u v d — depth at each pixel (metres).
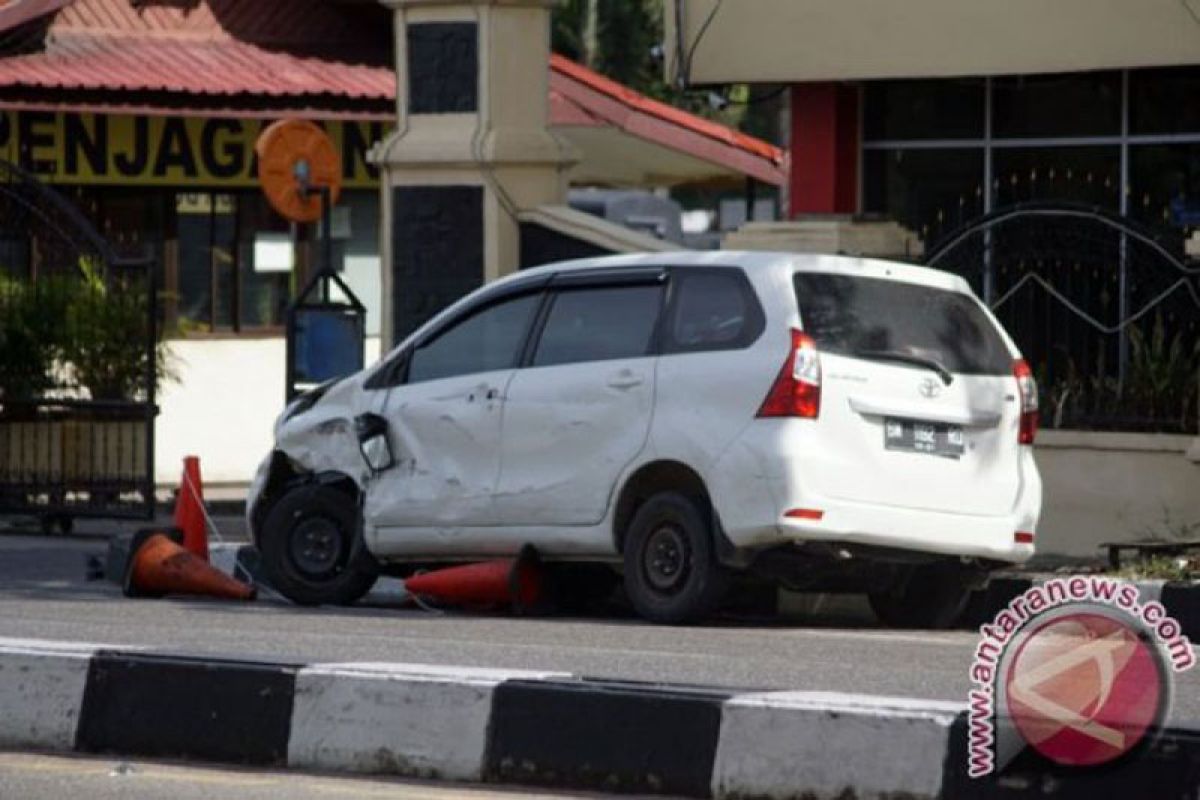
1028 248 38.62
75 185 61.19
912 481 29.11
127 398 47.88
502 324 31.48
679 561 29.39
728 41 44.72
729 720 19.42
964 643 28.42
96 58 61.81
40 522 47.28
